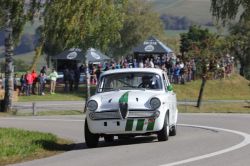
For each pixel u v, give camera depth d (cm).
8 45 9831
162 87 5009
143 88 4972
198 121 7462
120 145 4856
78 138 5856
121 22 10019
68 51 14350
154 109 4647
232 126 6556
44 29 9600
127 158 3909
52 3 9450
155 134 5275
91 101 4697
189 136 5438
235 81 15338
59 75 15038
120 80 5038
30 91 12900
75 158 4088
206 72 11156
